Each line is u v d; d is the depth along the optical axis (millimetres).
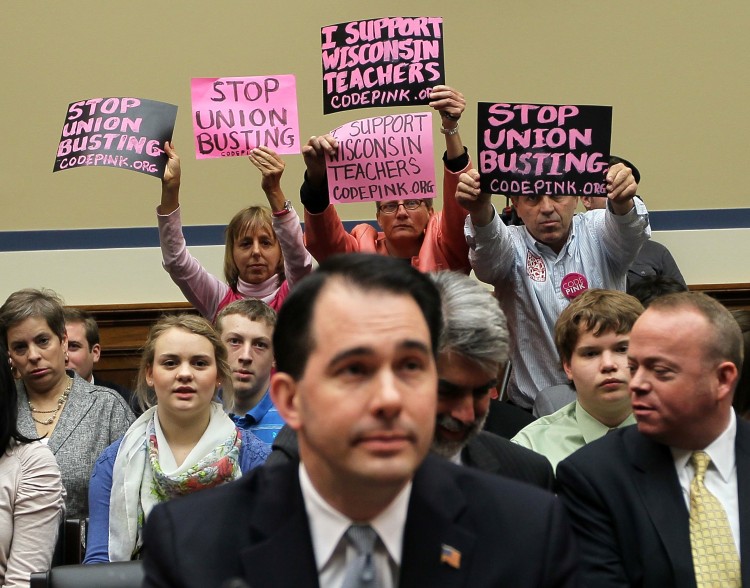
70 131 4230
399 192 4016
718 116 6234
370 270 1522
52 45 6363
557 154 3793
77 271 6258
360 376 1492
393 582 1621
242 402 3838
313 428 1502
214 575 1628
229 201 6285
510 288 3934
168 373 3355
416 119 4000
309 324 1518
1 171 6328
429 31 4012
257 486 1725
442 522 1643
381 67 4020
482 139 3793
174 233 4328
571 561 1704
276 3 6320
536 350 3916
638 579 2457
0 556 3361
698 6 6250
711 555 2400
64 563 3348
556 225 3900
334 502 1598
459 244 4121
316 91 6285
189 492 3285
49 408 4113
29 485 3410
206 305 4465
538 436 3143
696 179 6219
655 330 2434
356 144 4020
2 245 6289
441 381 2188
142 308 6051
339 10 6316
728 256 6191
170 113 4246
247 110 4184
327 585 1610
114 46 6344
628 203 3809
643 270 4902
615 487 2512
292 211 4184
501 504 1720
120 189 6312
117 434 4113
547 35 6262
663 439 2480
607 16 6254
